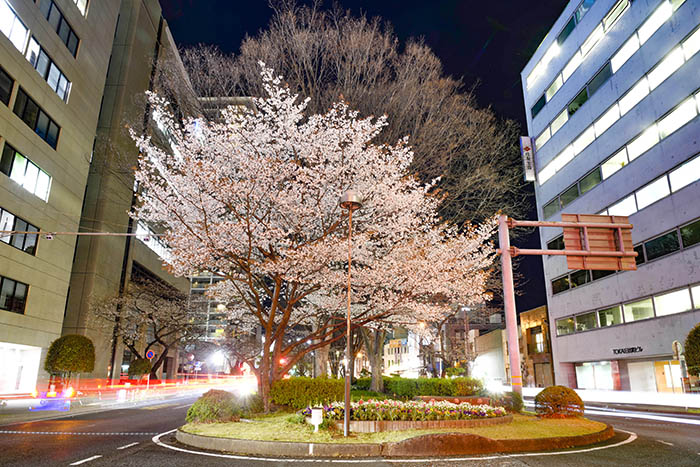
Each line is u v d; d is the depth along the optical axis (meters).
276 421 12.05
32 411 17.83
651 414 19.02
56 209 33.22
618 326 30.59
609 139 32.12
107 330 39.84
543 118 41.19
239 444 9.22
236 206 14.55
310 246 14.30
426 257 15.73
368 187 15.14
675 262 26.12
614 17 31.94
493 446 9.38
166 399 29.39
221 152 14.64
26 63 29.59
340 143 15.69
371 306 16.98
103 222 41.31
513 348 15.82
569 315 36.28
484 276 17.02
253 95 17.98
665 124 27.11
